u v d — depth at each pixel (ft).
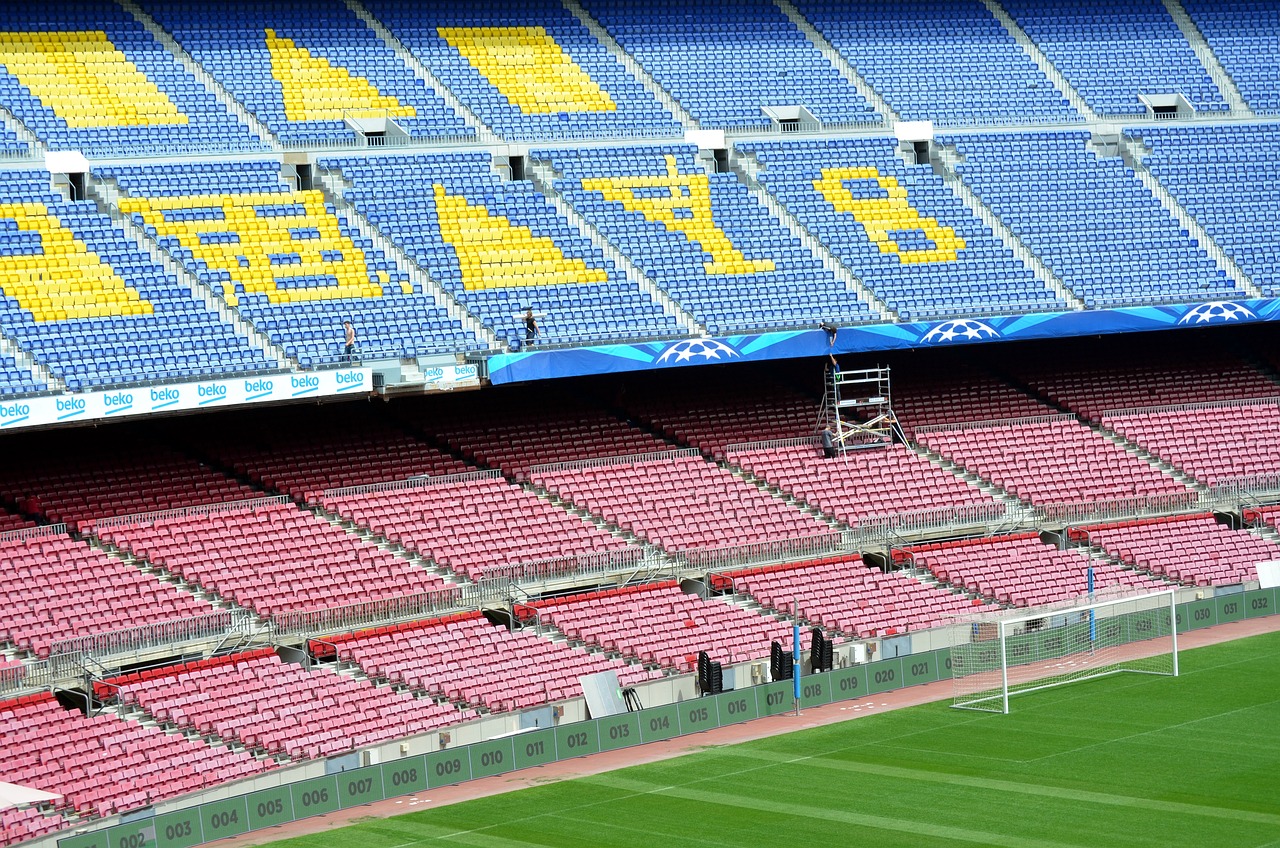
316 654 164.55
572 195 222.89
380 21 238.89
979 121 249.55
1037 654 186.19
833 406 219.82
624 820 132.46
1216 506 221.87
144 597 164.86
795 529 203.10
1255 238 241.55
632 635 178.19
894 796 135.54
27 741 141.28
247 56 225.56
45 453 185.06
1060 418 232.73
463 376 186.19
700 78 246.88
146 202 199.31
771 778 142.92
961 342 211.00
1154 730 152.15
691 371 229.45
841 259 225.76
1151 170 248.32
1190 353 251.39
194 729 150.20
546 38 245.65
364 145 219.82
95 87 211.82
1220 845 118.93
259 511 181.37
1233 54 270.46
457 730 158.71
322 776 139.03
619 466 205.87
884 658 182.70
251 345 188.75
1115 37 270.05
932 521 208.33
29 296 182.09
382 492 190.49
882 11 266.16
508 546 188.03
